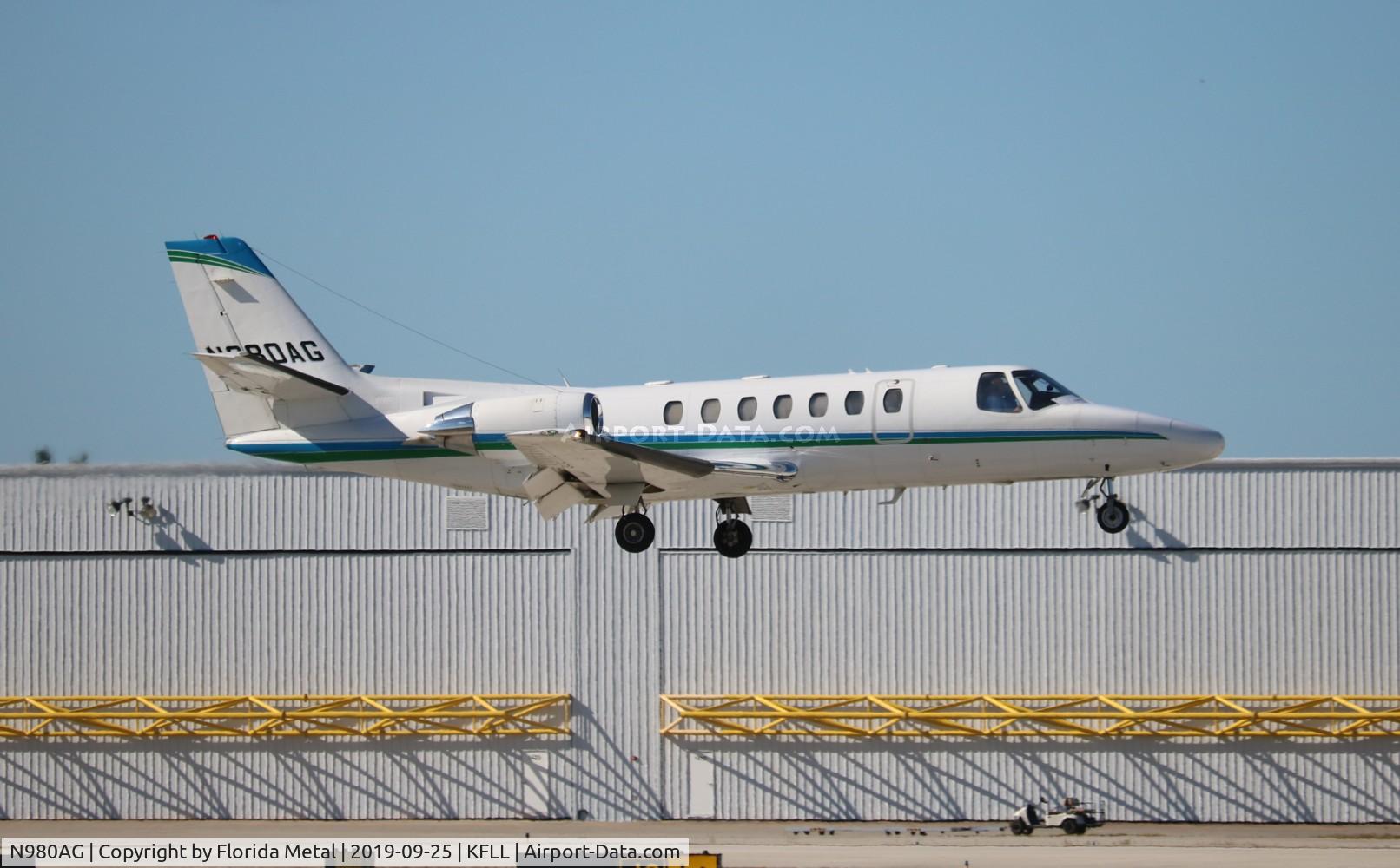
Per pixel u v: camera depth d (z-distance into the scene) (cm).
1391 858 10238
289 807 12719
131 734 12775
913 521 12731
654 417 9369
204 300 10081
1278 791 12362
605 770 12638
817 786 12525
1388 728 12394
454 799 12681
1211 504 12681
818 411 9100
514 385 9962
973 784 12462
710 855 8931
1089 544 12675
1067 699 12475
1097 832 11881
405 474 9831
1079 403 8988
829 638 12669
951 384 9025
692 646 12719
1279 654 12550
